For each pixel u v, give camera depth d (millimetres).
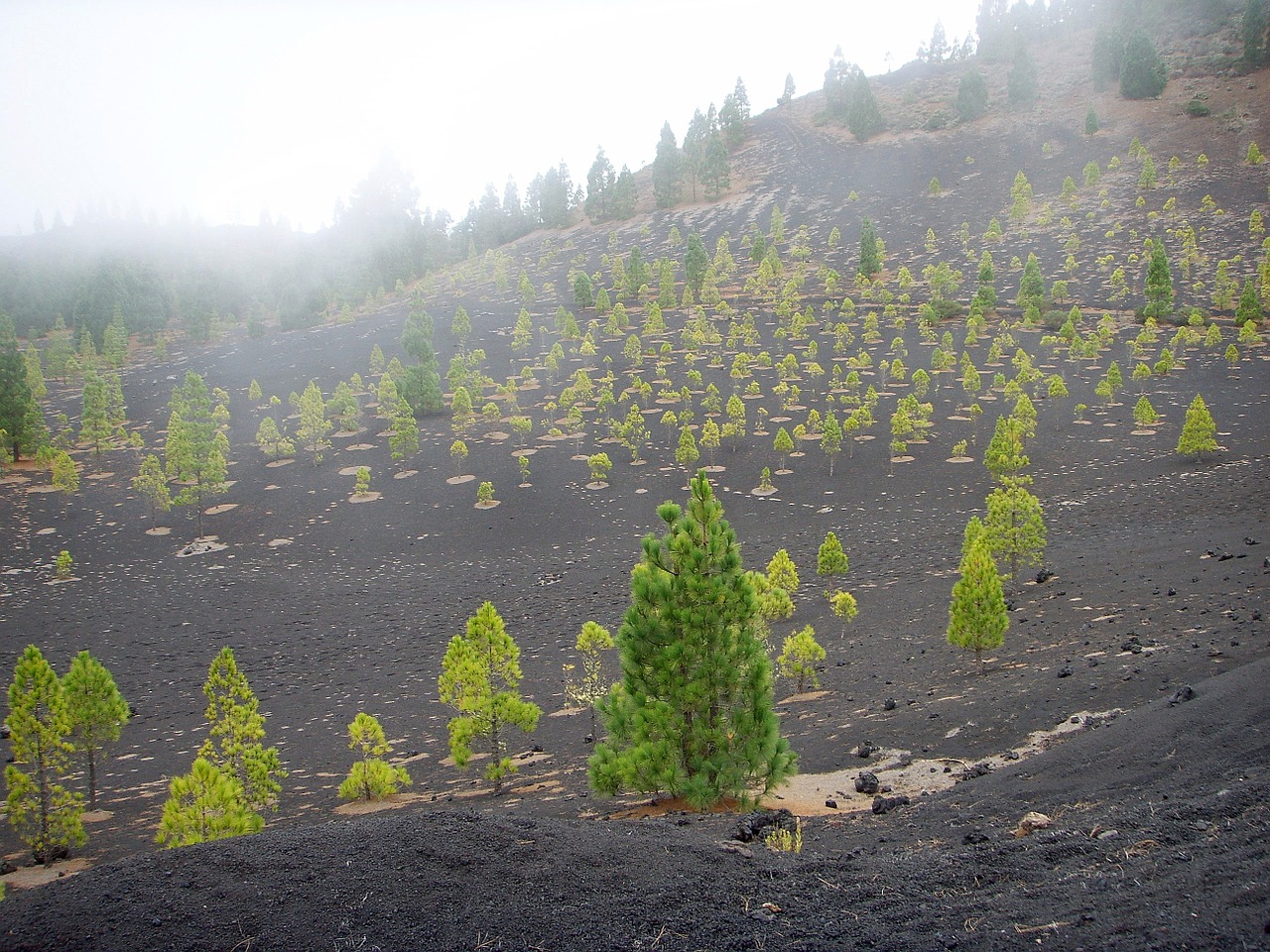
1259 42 145250
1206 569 29891
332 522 61781
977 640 23141
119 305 137625
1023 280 96000
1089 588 31172
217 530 61938
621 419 80438
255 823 17094
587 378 85062
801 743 20250
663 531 55219
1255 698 12102
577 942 6688
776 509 57125
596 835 9016
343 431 83500
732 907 7188
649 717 14031
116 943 6875
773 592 31359
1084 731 15727
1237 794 8266
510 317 121750
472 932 6879
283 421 88312
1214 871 6352
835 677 27188
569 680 29562
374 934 6898
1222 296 88125
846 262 124438
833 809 14094
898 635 31359
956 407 75500
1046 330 92875
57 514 66750
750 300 116375
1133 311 92750
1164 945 5391
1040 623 27984
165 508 66938
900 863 8328
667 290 117438
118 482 74375
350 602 46812
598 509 60344
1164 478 52062
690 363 92625
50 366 115312
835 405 78688
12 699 20109
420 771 24672
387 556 54594
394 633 41281
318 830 9047
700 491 14516
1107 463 57312
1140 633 23266
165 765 27594
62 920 7230
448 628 41312
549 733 26719
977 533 34719
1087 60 173250
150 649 41219
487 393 91875
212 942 6867
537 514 60219
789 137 185375
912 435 68750
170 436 68438
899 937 6398
